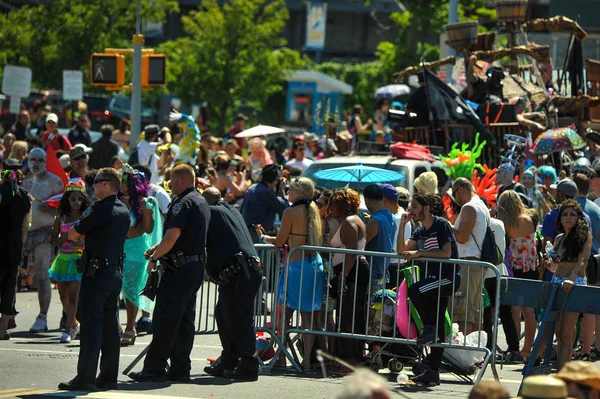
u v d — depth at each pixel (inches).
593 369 522.9
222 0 4655.5
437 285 933.2
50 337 1198.3
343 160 1615.4
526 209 1168.8
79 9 3193.9
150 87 1871.3
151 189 1256.8
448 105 1839.3
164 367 911.7
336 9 6102.4
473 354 979.9
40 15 3208.7
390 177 1355.8
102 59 1852.9
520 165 1722.4
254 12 3651.6
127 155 2293.3
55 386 893.2
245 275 924.6
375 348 1011.3
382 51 4212.6
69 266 1160.8
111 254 860.0
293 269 996.6
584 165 1437.0
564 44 3735.2
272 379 954.7
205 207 906.1
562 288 903.1
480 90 1998.0
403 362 1020.5
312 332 991.6
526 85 2081.7
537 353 896.9
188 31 3644.2
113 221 857.5
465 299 1012.5
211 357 1100.5
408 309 964.6
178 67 3523.6
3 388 876.6
